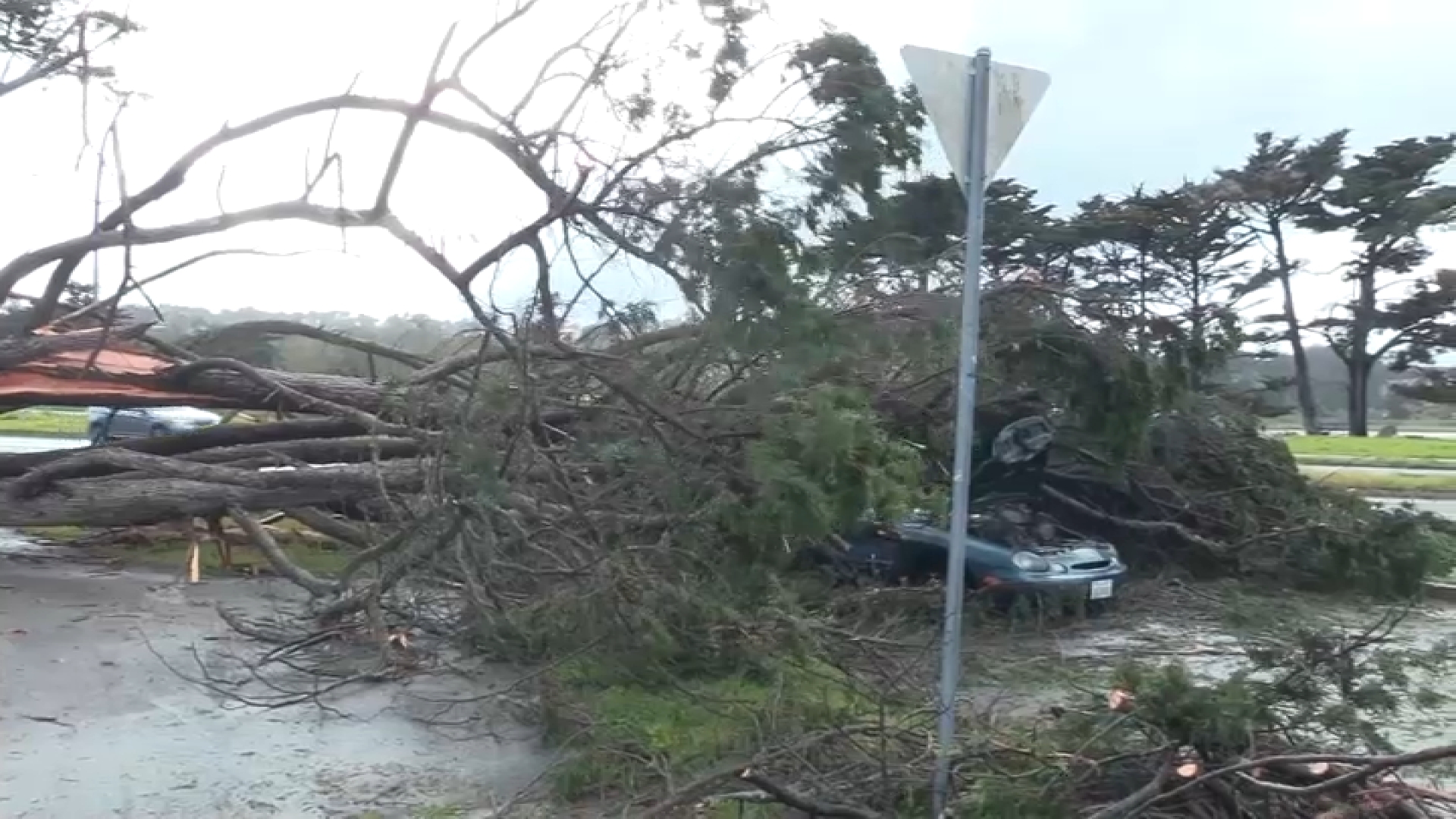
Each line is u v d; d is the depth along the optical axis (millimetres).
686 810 4895
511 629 6988
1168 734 4398
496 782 5539
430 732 6285
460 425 7484
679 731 5633
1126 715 4570
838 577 8508
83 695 6906
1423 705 5773
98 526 10898
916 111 7773
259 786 5484
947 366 8375
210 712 6617
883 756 4789
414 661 7402
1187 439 10086
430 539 7398
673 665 6453
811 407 6234
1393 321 36938
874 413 7129
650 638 6250
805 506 5805
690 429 7086
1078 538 9570
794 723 5344
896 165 7820
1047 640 8508
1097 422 8727
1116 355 8562
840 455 5891
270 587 10031
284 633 8078
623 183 7648
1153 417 9297
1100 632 8797
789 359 6832
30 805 5219
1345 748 5031
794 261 7113
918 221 8422
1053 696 6762
